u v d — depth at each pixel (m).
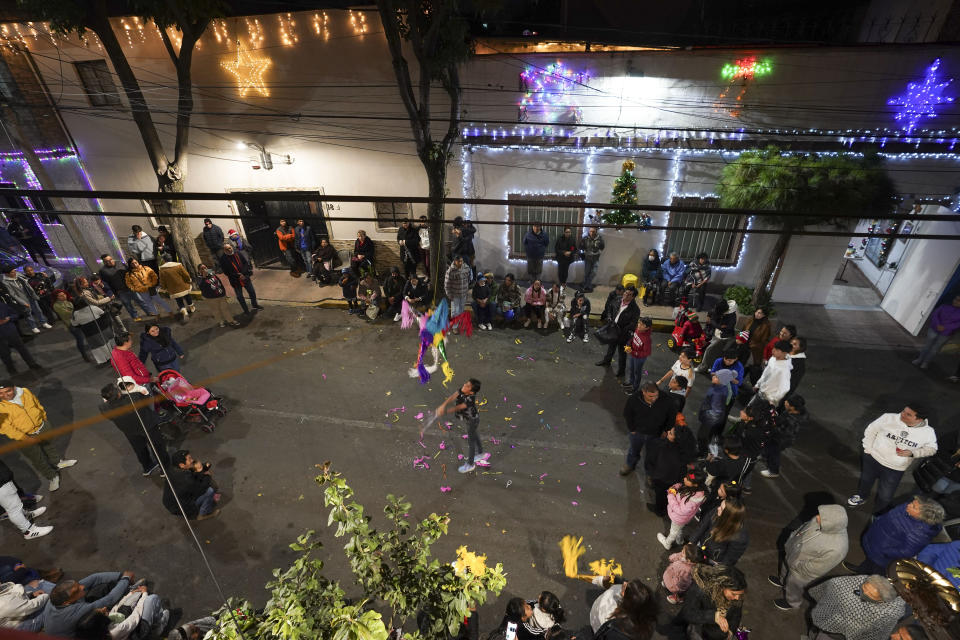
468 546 6.60
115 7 11.27
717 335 9.69
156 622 5.51
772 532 6.75
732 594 4.52
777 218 10.52
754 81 10.44
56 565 6.45
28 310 10.95
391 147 12.46
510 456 8.00
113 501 7.30
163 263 12.52
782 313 12.09
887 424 6.33
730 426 8.25
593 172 11.84
